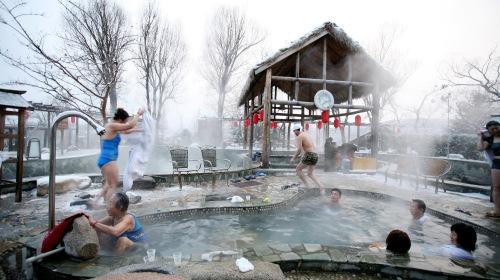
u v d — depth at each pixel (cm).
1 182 594
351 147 1154
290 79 1038
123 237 354
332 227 491
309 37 1012
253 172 968
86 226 305
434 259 315
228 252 321
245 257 308
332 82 1070
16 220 432
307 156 711
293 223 509
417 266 295
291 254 318
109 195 489
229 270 264
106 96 658
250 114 1439
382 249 345
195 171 841
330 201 635
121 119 498
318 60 1230
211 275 254
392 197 650
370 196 696
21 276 286
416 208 504
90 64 736
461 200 631
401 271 295
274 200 587
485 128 522
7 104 514
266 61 997
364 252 331
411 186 792
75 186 658
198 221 494
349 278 294
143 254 360
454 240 360
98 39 805
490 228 439
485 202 614
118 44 844
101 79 723
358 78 1258
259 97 1406
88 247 298
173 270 232
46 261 294
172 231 446
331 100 1048
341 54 1138
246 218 523
